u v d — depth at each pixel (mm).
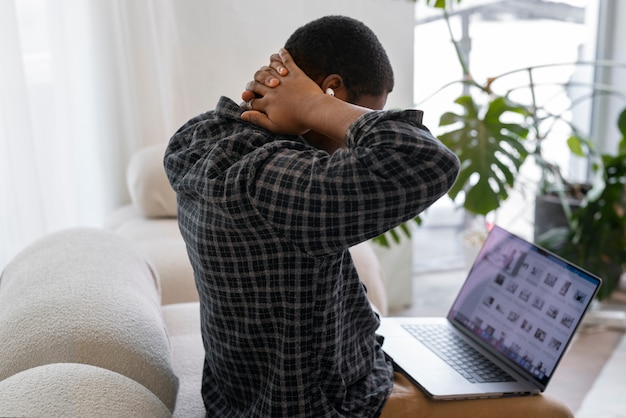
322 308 851
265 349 886
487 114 2279
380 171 758
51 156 2209
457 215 3133
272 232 813
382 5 2445
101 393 789
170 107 2299
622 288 2818
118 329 955
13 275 1206
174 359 1251
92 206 2350
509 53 2984
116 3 2211
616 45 3066
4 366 890
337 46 890
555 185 2652
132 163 2189
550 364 1055
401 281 2730
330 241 781
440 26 2824
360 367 956
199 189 839
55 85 2176
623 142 2508
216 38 2305
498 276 1264
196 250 882
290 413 870
